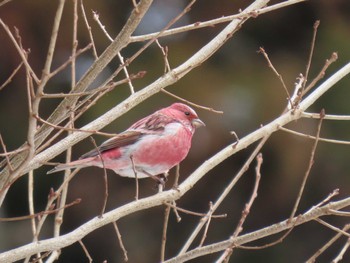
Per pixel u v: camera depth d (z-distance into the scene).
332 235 17.78
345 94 17.55
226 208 18.08
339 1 18.84
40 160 7.05
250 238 6.93
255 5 7.62
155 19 17.98
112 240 17.59
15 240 16.72
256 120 17.59
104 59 7.03
